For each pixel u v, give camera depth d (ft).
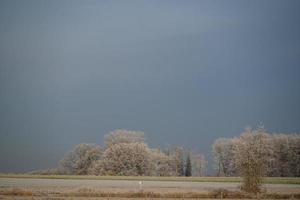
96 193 145.59
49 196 139.74
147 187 172.14
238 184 198.39
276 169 261.65
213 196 147.84
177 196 146.30
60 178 229.66
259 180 157.58
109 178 232.73
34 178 228.22
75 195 144.15
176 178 243.60
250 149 159.84
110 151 265.95
